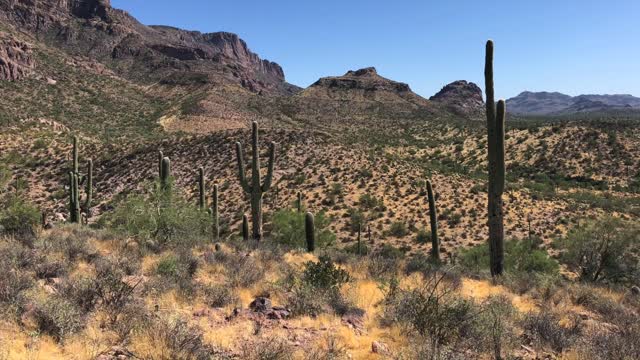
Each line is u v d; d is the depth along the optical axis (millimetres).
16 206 16391
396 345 6199
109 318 5875
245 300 8336
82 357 4812
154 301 7227
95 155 64750
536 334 6770
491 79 14891
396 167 60719
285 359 5199
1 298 5727
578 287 12328
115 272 7602
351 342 6164
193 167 60750
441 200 51062
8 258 8039
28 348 4797
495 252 15039
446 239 41438
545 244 39250
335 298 8039
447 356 5410
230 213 48250
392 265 12523
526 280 12859
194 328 5793
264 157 62406
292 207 47719
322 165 59875
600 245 18734
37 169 58625
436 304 6691
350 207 48688
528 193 57438
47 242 10906
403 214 47312
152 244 13430
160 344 5020
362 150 66938
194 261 10516
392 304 7871
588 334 6988
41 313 5391
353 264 12773
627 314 9211
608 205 53469
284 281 9367
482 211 48312
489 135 15094
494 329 6148
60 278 7656
